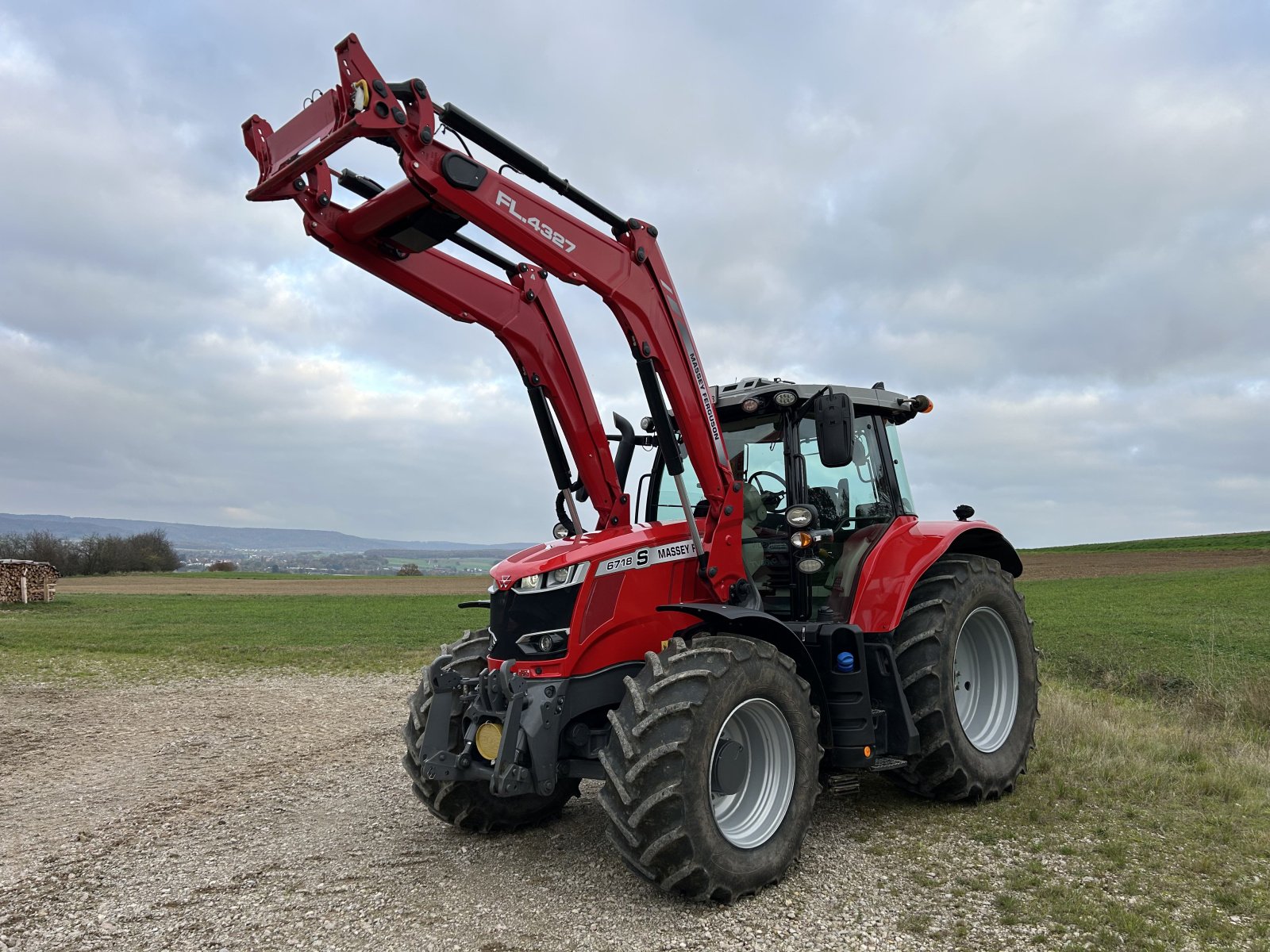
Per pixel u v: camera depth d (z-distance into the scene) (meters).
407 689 10.34
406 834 4.79
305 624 20.91
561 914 3.62
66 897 3.90
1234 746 6.31
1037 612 18.45
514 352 4.85
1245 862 4.02
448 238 4.18
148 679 11.10
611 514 4.99
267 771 6.32
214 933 3.49
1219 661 11.20
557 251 4.02
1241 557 42.66
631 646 4.32
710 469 4.57
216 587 47.38
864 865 4.11
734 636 4.05
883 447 5.60
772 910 3.62
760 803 4.01
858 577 5.01
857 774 5.71
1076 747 6.14
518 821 4.82
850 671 4.57
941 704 4.84
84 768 6.46
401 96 3.61
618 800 3.64
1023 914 3.49
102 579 59.16
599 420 5.03
